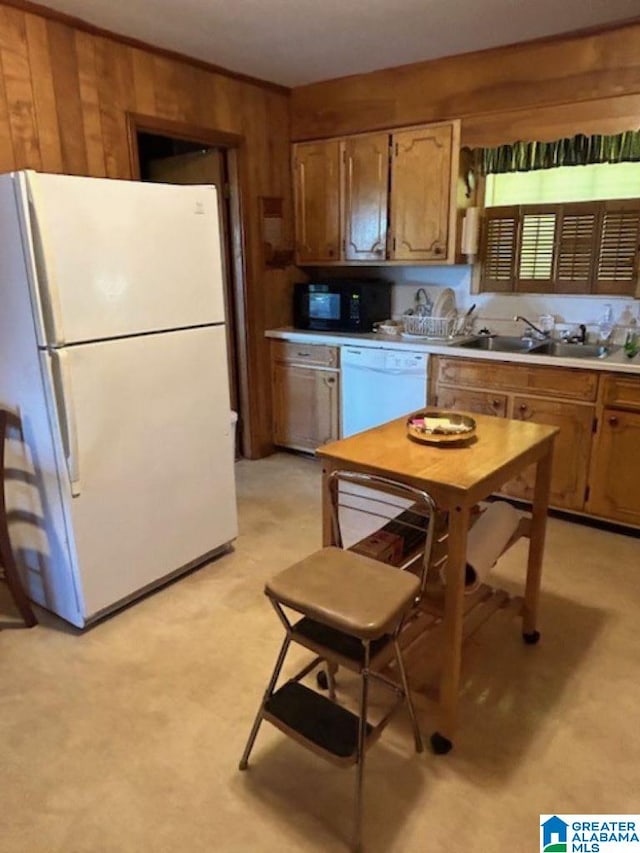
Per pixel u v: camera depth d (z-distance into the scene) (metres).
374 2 2.67
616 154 3.14
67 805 1.65
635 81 2.92
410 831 1.56
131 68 3.11
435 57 3.43
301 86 4.01
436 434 2.02
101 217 2.19
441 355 3.52
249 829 1.58
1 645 2.33
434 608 1.79
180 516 2.71
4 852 1.52
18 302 2.13
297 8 2.73
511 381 3.29
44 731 1.91
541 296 3.68
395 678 1.96
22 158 2.74
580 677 2.12
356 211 3.98
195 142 3.68
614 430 3.02
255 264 4.10
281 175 4.17
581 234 3.46
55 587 2.44
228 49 3.25
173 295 2.50
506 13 2.79
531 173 3.55
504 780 1.71
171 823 1.60
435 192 3.62
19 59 2.66
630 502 3.06
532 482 3.33
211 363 2.72
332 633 1.67
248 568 2.88
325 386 4.11
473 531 2.00
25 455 2.34
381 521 3.29
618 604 2.56
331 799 1.66
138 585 2.57
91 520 2.34
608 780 1.71
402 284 4.22
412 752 1.81
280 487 3.87
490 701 2.01
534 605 2.26
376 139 3.78
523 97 3.23
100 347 2.26
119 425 2.37
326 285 4.12
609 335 3.45
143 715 1.97
